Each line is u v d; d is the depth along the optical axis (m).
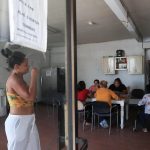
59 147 1.58
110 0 3.53
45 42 1.35
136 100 7.13
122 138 4.58
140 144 4.20
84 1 4.08
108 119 5.62
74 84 1.41
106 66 8.70
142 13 5.00
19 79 2.07
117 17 4.93
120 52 8.45
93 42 8.95
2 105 6.15
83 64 9.45
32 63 2.61
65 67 1.44
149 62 8.30
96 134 4.88
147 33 7.38
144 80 8.29
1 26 2.33
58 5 3.49
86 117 5.63
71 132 1.44
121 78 8.70
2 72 5.80
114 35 7.48
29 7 1.18
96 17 5.16
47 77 8.20
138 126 5.51
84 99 5.46
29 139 2.12
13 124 2.04
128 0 4.12
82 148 1.50
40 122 5.68
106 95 5.12
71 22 1.41
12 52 2.11
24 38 1.15
